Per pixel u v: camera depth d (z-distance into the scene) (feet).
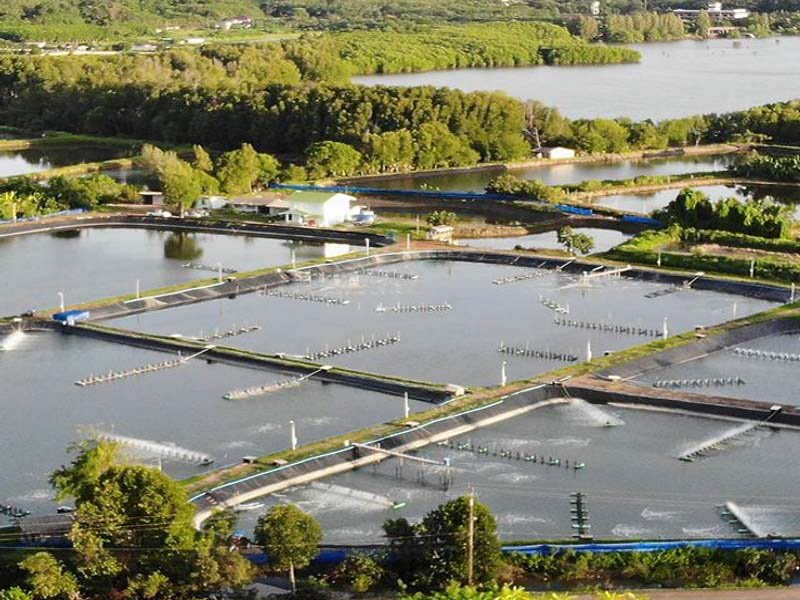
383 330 599.16
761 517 395.34
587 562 361.10
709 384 513.86
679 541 371.76
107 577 349.20
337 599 346.74
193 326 611.88
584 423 474.49
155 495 355.77
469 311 629.92
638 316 614.75
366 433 457.68
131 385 527.40
